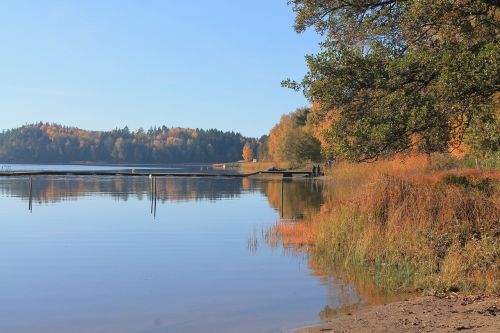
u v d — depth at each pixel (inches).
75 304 373.4
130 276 467.5
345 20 499.2
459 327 276.1
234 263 524.7
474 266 412.2
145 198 1471.5
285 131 3693.4
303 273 472.7
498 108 460.8
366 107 437.1
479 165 1128.8
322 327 306.5
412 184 628.7
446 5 388.8
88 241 685.9
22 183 2253.9
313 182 2117.4
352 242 547.8
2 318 340.2
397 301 367.6
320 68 436.5
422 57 405.7
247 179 2694.4
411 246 493.0
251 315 341.7
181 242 671.8
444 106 379.6
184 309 358.6
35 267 510.9
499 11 442.6
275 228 756.0
